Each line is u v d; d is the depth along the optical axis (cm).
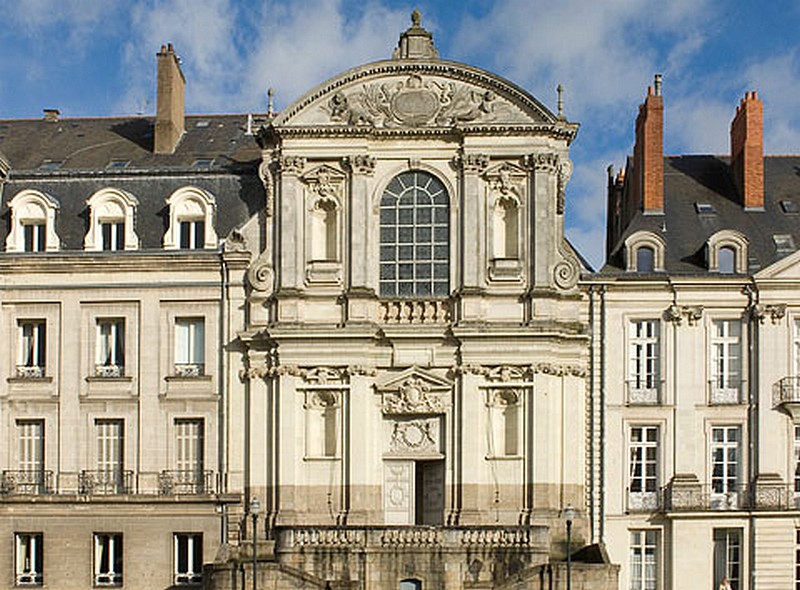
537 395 4188
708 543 4144
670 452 4222
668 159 4862
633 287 4272
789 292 4256
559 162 4328
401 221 4359
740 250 4309
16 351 4381
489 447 4197
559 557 4053
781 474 4200
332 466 4216
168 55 4878
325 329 4216
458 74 4344
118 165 4753
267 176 4384
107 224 4456
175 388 4312
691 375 4250
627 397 4241
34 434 4362
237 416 4281
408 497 4262
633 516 4178
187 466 4297
